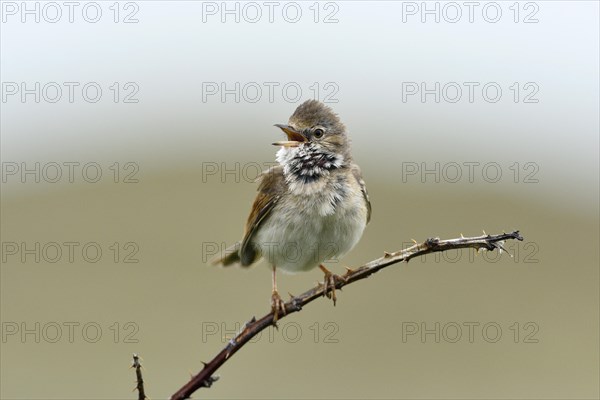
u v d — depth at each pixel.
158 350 15.28
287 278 17.56
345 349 15.62
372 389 14.74
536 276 19.22
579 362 15.76
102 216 21.97
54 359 14.99
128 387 14.34
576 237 22.25
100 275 18.11
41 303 16.75
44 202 23.14
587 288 18.86
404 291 17.70
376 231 21.48
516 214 23.47
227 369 15.13
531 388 14.95
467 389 14.76
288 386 14.77
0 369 14.76
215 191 23.47
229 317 16.17
